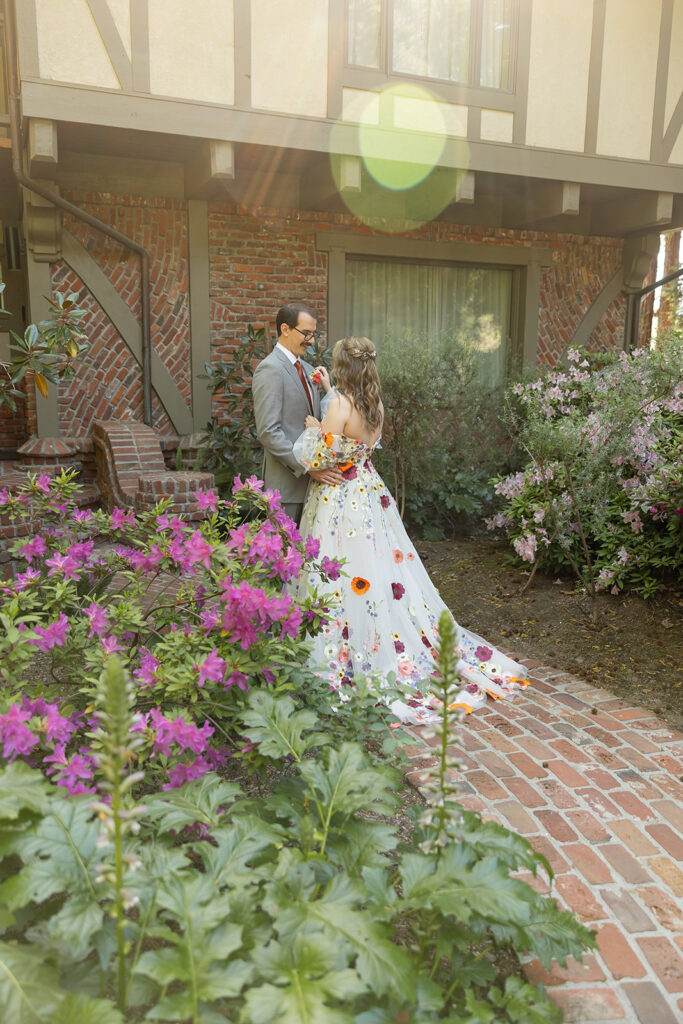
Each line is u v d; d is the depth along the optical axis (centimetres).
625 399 457
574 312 855
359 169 631
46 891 134
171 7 555
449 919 176
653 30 708
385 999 146
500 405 700
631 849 223
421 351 659
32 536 284
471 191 671
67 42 534
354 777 173
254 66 585
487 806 244
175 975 123
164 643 226
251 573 237
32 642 213
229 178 596
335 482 333
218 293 711
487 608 467
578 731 298
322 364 684
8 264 822
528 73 669
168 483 549
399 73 630
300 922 136
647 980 176
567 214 714
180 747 192
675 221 836
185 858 154
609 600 461
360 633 328
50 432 667
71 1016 115
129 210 671
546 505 476
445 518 695
